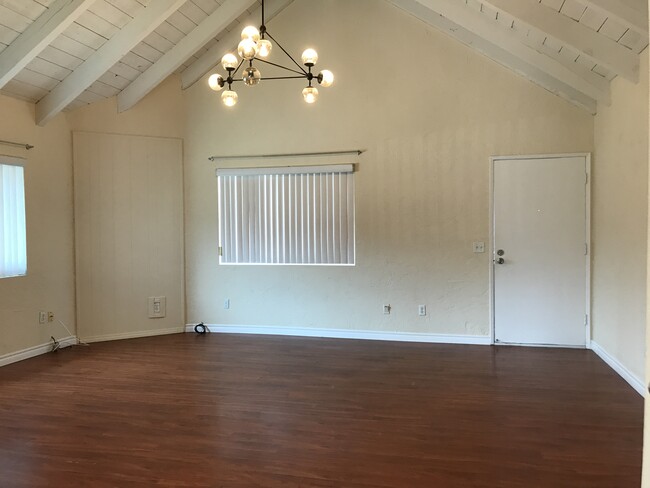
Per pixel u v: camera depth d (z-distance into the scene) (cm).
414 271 509
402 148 506
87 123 508
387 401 336
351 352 469
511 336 489
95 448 268
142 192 538
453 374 396
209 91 550
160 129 545
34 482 233
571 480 230
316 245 533
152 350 480
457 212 495
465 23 420
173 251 556
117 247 527
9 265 437
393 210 511
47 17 366
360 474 238
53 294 483
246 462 251
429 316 507
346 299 528
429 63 496
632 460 249
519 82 476
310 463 249
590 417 305
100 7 391
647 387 114
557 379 381
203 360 444
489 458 253
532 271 482
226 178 554
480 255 492
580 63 403
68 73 443
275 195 542
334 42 519
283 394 352
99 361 442
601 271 443
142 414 316
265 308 551
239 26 527
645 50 330
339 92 520
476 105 486
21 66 383
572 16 341
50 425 299
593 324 466
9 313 437
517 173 480
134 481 233
